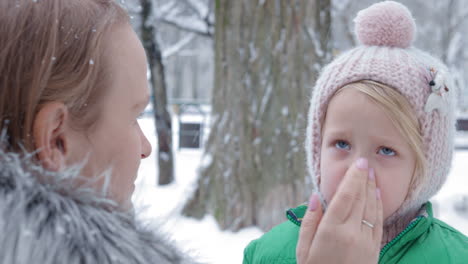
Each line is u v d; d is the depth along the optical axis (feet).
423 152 3.79
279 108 14.85
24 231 1.98
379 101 3.62
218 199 14.93
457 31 63.57
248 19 15.24
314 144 4.49
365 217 3.20
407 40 4.31
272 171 14.65
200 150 42.06
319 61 14.87
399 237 3.93
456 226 15.62
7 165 2.17
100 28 2.56
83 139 2.53
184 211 15.62
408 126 3.59
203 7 27.96
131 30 2.89
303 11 15.01
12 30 2.32
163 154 25.68
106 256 2.13
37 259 1.96
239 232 14.40
